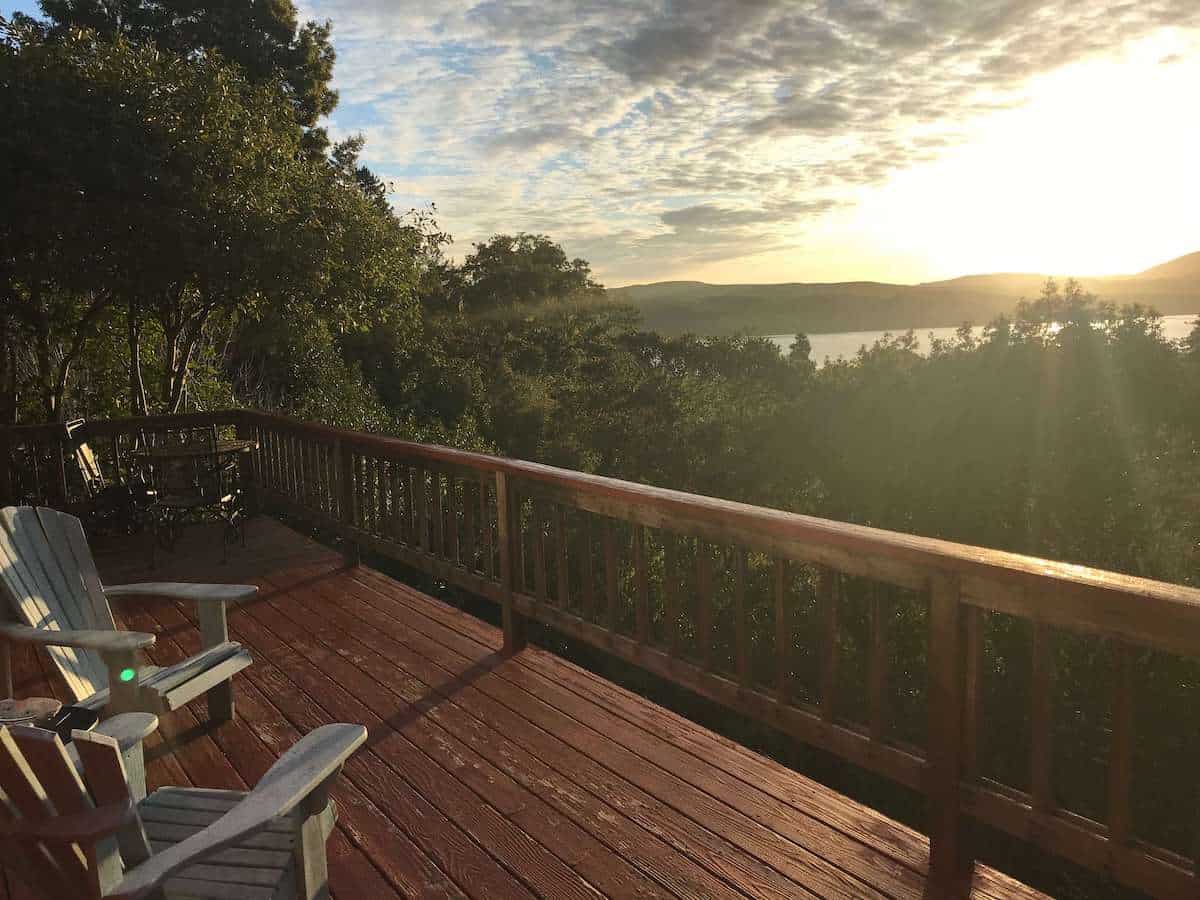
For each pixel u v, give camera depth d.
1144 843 1.94
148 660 4.32
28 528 3.22
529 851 2.53
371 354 28.03
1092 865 2.02
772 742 18.78
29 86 8.05
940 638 2.30
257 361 17.48
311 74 24.17
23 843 1.55
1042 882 15.13
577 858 2.49
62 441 7.13
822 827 2.62
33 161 7.93
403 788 2.93
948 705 2.30
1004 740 16.47
